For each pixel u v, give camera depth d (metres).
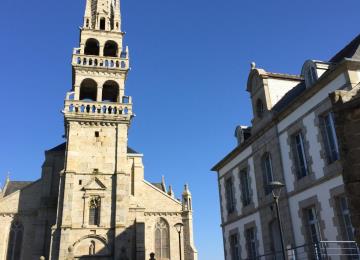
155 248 48.16
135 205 45.78
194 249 48.53
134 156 53.56
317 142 22.03
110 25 53.72
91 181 42.72
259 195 28.06
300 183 23.33
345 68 19.89
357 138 9.33
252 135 29.30
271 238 26.16
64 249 38.72
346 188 9.31
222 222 34.28
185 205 50.88
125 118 46.41
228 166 34.03
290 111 24.91
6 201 46.19
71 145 43.81
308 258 21.94
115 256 39.47
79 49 49.84
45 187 47.41
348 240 19.33
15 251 44.44
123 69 49.47
